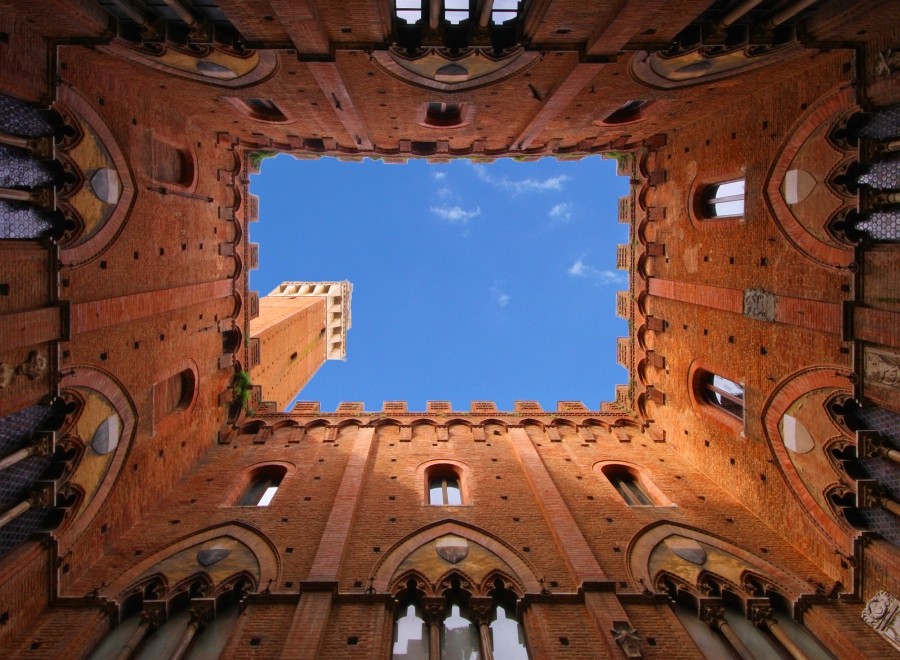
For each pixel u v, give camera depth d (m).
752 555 14.79
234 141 22.73
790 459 15.22
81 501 13.67
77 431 13.42
